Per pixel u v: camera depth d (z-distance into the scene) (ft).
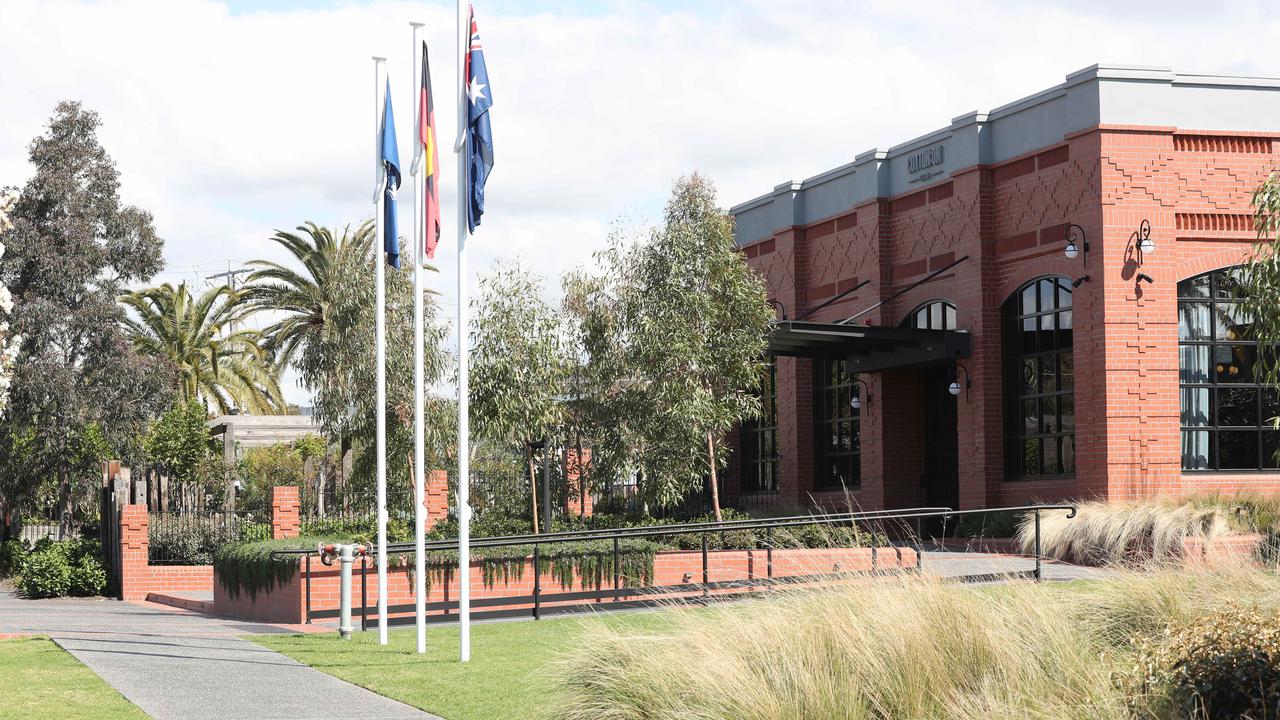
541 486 84.12
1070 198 76.02
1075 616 30.45
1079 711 21.68
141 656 42.32
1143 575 32.68
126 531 82.99
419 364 43.70
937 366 88.94
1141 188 73.77
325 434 93.66
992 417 81.56
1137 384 72.79
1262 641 20.80
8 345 113.19
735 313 76.13
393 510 83.71
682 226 74.79
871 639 25.25
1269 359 74.23
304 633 50.26
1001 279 82.02
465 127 41.06
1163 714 20.85
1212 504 60.95
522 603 51.26
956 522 82.64
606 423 77.77
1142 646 23.34
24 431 118.73
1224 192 74.95
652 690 25.44
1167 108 74.43
